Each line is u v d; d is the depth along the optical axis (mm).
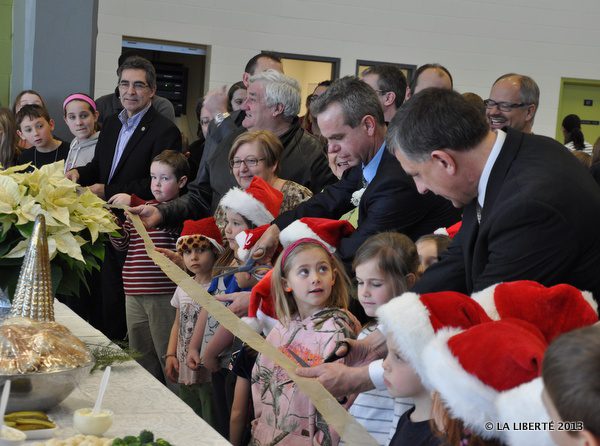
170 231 3822
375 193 2688
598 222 1892
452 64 8633
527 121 3527
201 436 1806
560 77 8953
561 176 1894
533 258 1854
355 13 8289
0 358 1826
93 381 2172
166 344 3861
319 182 3695
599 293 1904
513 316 1538
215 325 3291
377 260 2299
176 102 7922
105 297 4410
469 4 8586
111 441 1584
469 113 1965
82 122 5066
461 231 2127
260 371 2512
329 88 2812
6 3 7078
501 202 1913
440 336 1440
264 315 2676
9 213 2367
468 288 2047
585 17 8914
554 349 1034
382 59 8430
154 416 1921
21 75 6738
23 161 5102
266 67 4328
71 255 2387
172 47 7812
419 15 8469
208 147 4207
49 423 1759
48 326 1969
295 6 8117
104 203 2639
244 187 3373
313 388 1780
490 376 1346
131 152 4543
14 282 2430
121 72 4562
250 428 2781
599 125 9195
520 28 8750
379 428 2213
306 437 2396
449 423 1439
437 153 1963
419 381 1660
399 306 1554
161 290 3830
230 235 3229
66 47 5973
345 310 2490
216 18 7891
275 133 3637
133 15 7633
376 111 2750
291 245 2521
